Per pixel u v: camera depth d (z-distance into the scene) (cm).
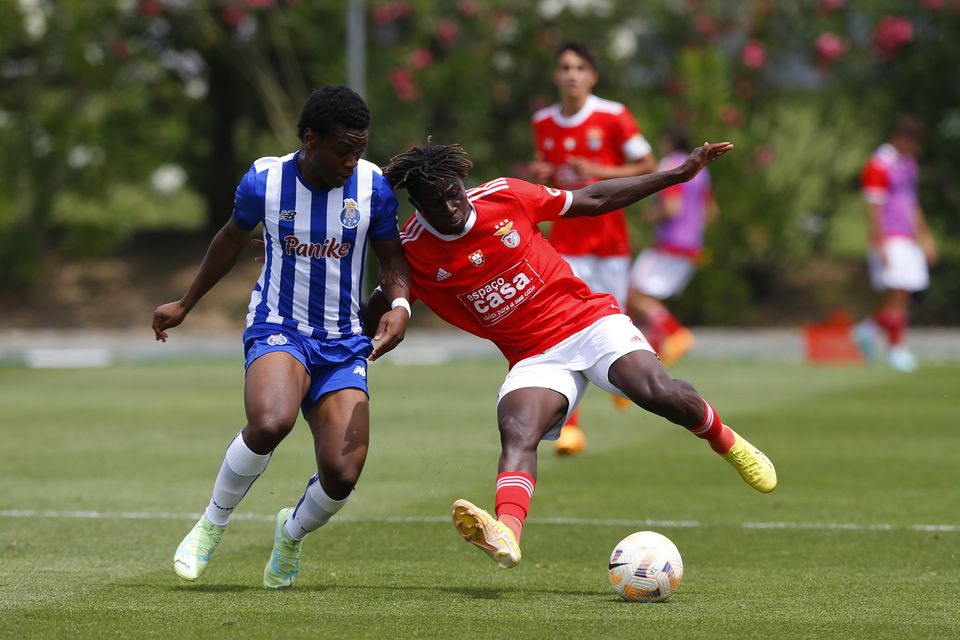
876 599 1978
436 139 7500
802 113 7919
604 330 2142
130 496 2980
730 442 2164
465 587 2089
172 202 9350
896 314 5719
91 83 7375
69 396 4912
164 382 5362
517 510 1981
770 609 1902
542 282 2155
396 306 2052
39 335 7212
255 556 2372
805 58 7662
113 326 7444
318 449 2008
